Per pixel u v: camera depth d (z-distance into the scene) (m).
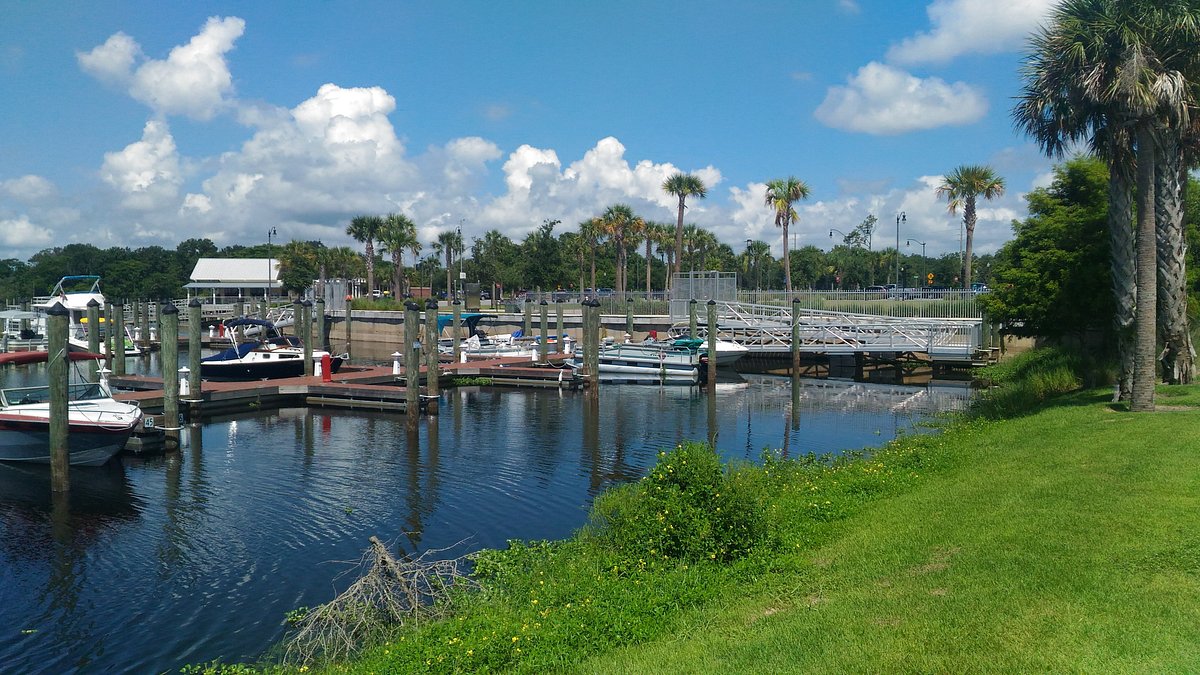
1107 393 19.14
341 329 70.81
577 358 39.84
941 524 9.79
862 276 97.50
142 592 11.58
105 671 9.29
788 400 32.03
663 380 37.56
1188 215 25.39
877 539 9.70
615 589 8.93
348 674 7.89
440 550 11.98
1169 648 5.75
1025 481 11.23
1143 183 15.32
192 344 26.30
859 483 13.52
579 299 65.44
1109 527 8.50
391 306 72.06
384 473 18.73
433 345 28.73
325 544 13.62
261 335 44.88
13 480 18.08
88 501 16.30
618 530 11.41
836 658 6.28
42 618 10.71
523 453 21.11
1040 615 6.53
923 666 5.92
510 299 90.56
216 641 9.99
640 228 79.12
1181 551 7.54
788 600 8.14
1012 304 23.48
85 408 20.02
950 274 103.81
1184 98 15.24
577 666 7.08
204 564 12.69
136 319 68.88
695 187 65.38
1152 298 15.47
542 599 9.12
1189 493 9.38
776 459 18.86
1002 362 36.84
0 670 9.33
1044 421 16.41
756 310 53.12
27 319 55.81
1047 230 22.95
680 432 24.52
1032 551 8.08
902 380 39.88
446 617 9.45
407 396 24.11
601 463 19.84
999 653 5.96
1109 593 6.80
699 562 9.57
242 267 103.88
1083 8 15.77
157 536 14.09
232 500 16.36
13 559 12.93
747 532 9.95
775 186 63.09
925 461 14.94
